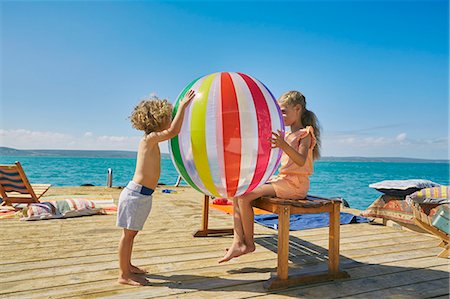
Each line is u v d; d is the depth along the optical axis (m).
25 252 3.07
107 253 3.06
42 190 6.42
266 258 3.00
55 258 2.91
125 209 2.38
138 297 2.15
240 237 2.64
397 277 2.60
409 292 2.31
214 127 2.22
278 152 2.45
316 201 2.57
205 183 2.38
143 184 2.41
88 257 2.94
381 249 3.37
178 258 2.96
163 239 3.61
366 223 4.61
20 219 4.48
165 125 2.49
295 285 2.39
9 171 5.09
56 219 4.57
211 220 4.70
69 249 3.18
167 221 4.61
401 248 3.41
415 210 3.36
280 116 2.47
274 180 2.74
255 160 2.28
